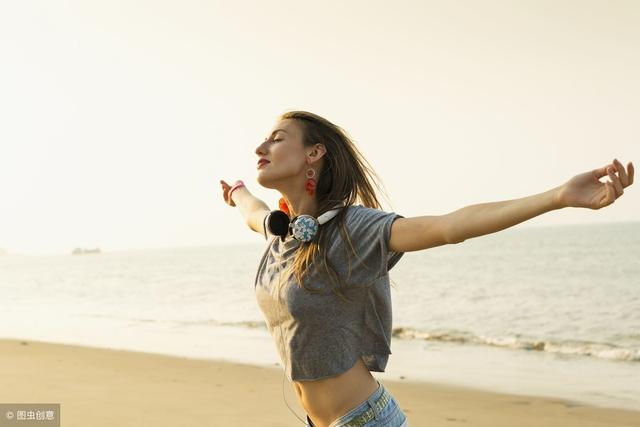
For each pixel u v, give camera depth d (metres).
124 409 6.76
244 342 13.39
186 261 96.25
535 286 29.83
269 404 7.06
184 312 22.30
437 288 31.11
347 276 2.07
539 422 6.63
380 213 2.06
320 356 2.14
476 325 17.02
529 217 1.74
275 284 2.19
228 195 3.23
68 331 16.50
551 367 10.16
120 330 16.52
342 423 2.16
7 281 61.00
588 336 14.48
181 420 6.32
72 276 65.69
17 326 18.11
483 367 10.16
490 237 121.12
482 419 6.76
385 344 2.18
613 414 6.94
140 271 68.25
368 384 2.19
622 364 10.38
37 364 9.95
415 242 1.95
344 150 2.30
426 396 7.91
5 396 7.40
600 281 30.80
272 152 2.30
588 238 90.00
